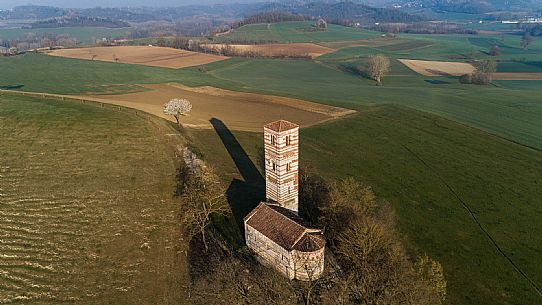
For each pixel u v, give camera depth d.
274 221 51.28
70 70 176.75
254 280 48.34
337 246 54.09
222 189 68.50
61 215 59.06
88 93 134.88
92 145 75.44
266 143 55.69
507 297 52.19
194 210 57.56
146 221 59.72
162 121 93.19
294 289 47.00
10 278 48.62
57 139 76.38
